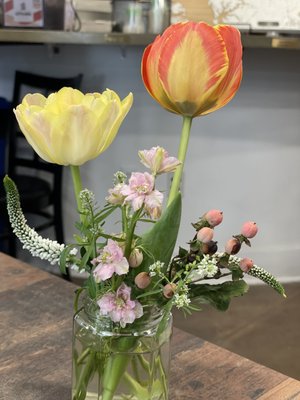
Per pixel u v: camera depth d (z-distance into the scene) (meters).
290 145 1.36
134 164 1.34
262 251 1.41
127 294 0.31
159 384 0.35
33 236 0.33
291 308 1.31
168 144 1.33
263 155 1.36
